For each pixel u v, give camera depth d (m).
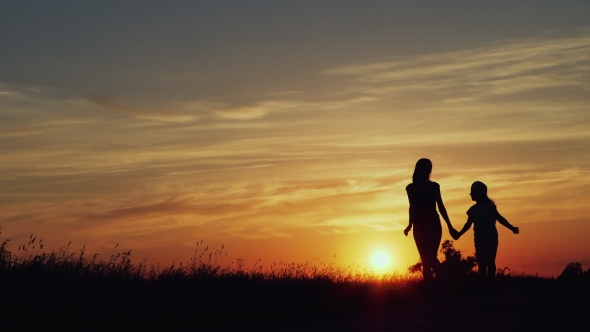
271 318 12.11
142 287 11.85
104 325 10.77
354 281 14.35
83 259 11.98
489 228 11.69
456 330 8.88
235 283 12.73
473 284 14.34
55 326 10.46
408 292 13.58
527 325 9.00
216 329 11.34
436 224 12.55
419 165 12.67
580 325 8.79
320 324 10.79
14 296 10.55
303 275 14.20
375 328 9.62
